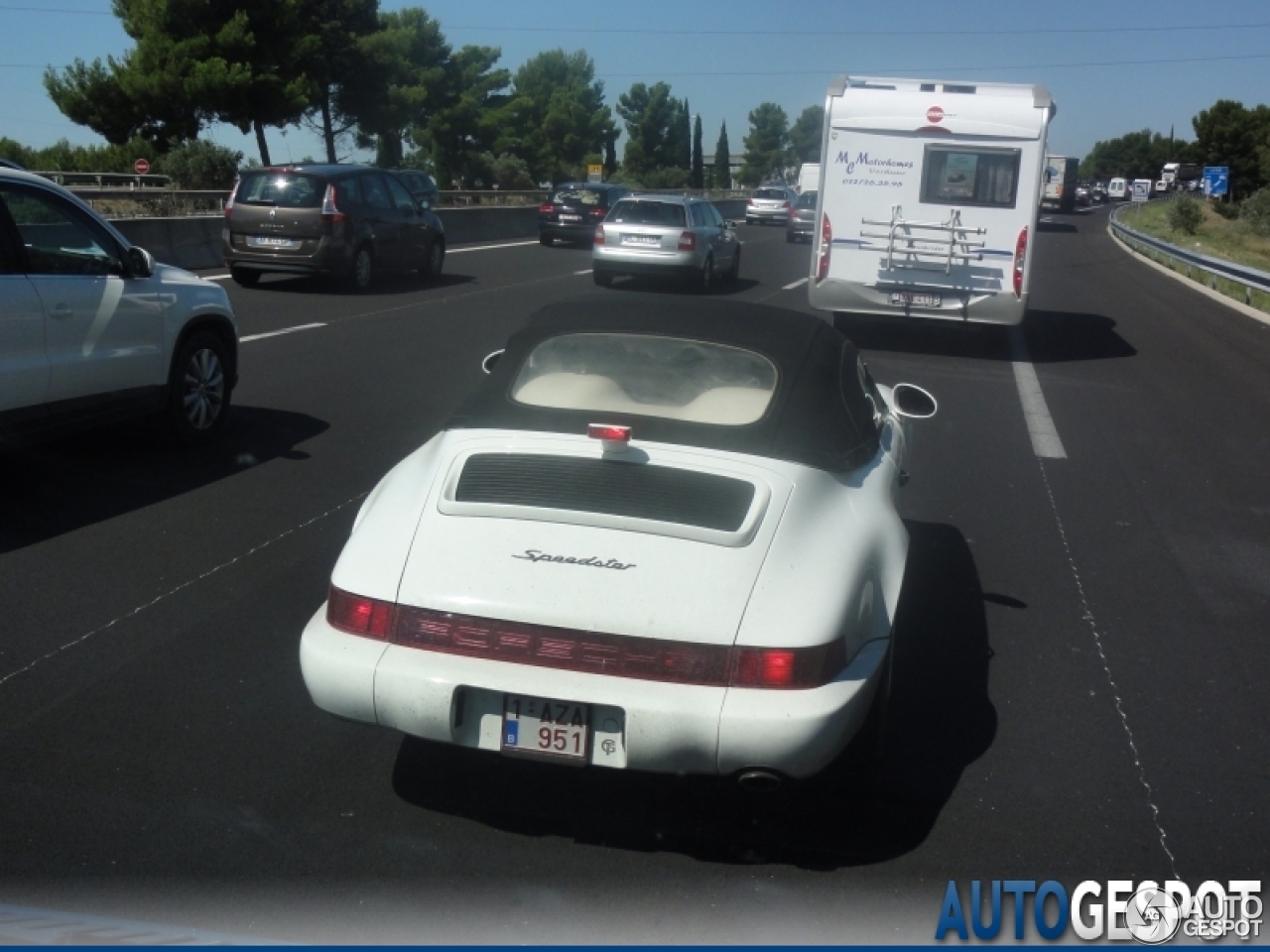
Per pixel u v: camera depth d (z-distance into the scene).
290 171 17.16
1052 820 3.77
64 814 3.59
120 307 7.11
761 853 3.54
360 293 17.58
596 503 3.53
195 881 3.29
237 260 17.23
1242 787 4.01
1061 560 6.38
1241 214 50.03
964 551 6.48
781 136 127.88
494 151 75.94
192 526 6.38
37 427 6.60
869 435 4.40
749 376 4.10
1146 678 4.88
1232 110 104.50
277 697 4.42
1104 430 9.80
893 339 15.11
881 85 13.74
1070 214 72.44
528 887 3.32
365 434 8.61
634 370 4.16
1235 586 6.07
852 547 3.58
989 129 13.06
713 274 21.58
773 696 3.19
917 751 4.18
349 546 3.59
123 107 47.03
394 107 57.47
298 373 10.85
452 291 18.41
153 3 46.50
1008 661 4.99
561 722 3.26
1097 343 15.21
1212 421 10.31
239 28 46.59
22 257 6.48
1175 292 23.30
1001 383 12.03
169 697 4.39
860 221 13.51
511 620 3.28
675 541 3.40
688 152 107.31
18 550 5.89
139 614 5.16
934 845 3.61
